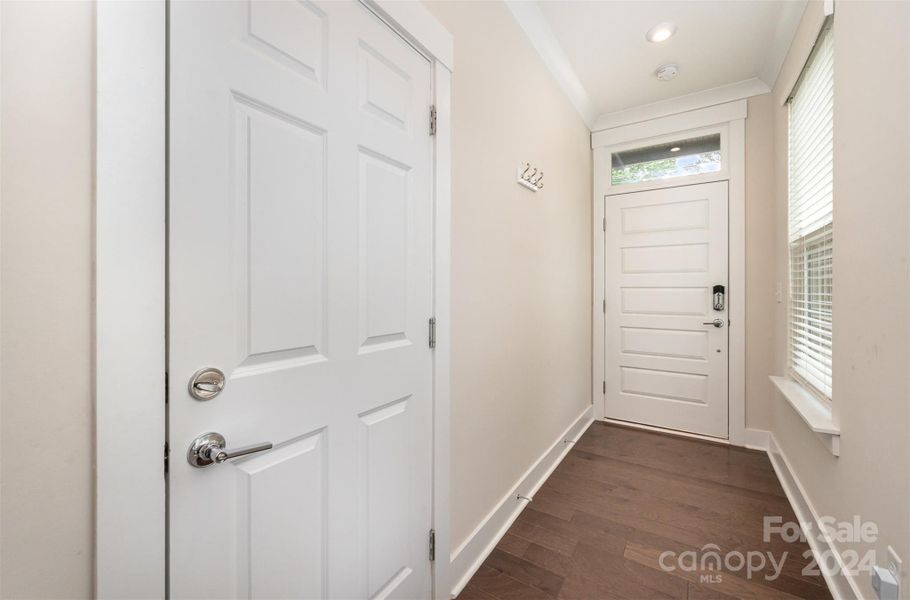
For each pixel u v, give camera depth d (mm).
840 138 1405
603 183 3287
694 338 2963
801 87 2070
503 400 1840
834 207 1456
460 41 1507
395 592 1175
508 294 1893
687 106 2926
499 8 1788
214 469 745
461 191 1518
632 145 3184
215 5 733
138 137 633
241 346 783
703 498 2039
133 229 630
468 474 1558
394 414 1182
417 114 1260
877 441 1122
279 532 857
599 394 3324
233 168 764
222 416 750
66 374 576
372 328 1091
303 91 894
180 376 688
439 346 1352
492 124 1736
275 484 850
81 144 584
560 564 1558
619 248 3242
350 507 1028
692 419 2984
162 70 660
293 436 885
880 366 1107
